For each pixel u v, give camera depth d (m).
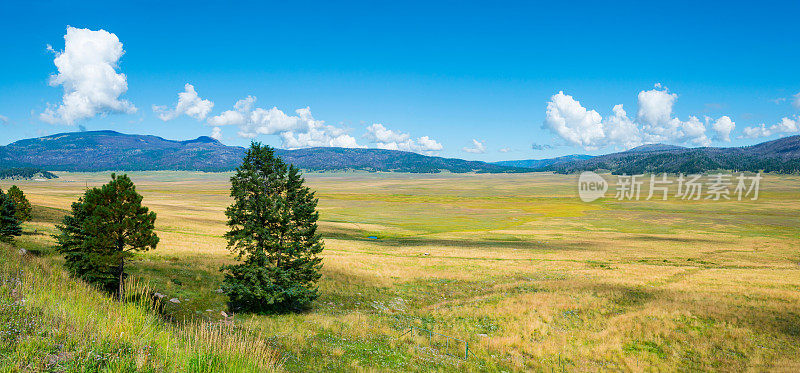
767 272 46.03
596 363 20.91
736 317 26.62
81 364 8.75
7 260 18.48
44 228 53.31
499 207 171.38
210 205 147.75
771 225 108.31
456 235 88.38
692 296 32.75
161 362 10.16
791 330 24.28
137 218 24.16
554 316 28.48
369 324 26.11
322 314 27.41
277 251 26.81
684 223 114.12
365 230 92.56
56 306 11.77
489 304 32.16
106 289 22.84
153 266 33.38
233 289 24.86
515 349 22.80
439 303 33.88
